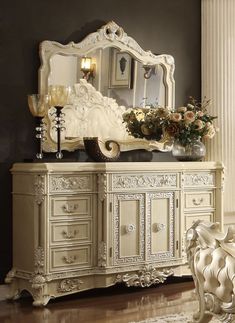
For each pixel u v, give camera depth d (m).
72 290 6.29
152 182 6.67
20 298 6.44
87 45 6.87
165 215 6.77
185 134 6.96
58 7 6.77
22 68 6.58
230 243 4.92
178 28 7.63
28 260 6.25
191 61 7.72
